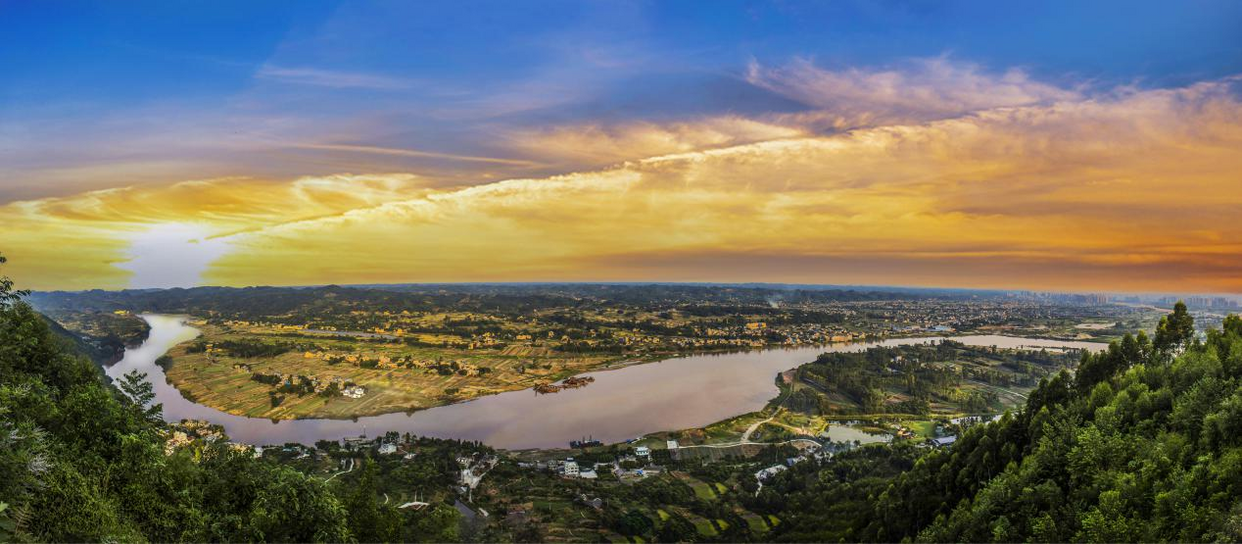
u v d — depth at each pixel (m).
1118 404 60.69
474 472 113.81
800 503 98.19
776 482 111.19
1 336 41.12
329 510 37.22
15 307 45.22
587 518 92.94
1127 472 49.50
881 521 71.69
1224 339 68.25
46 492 21.36
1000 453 67.38
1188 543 38.38
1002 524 50.72
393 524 46.34
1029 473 56.50
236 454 38.62
